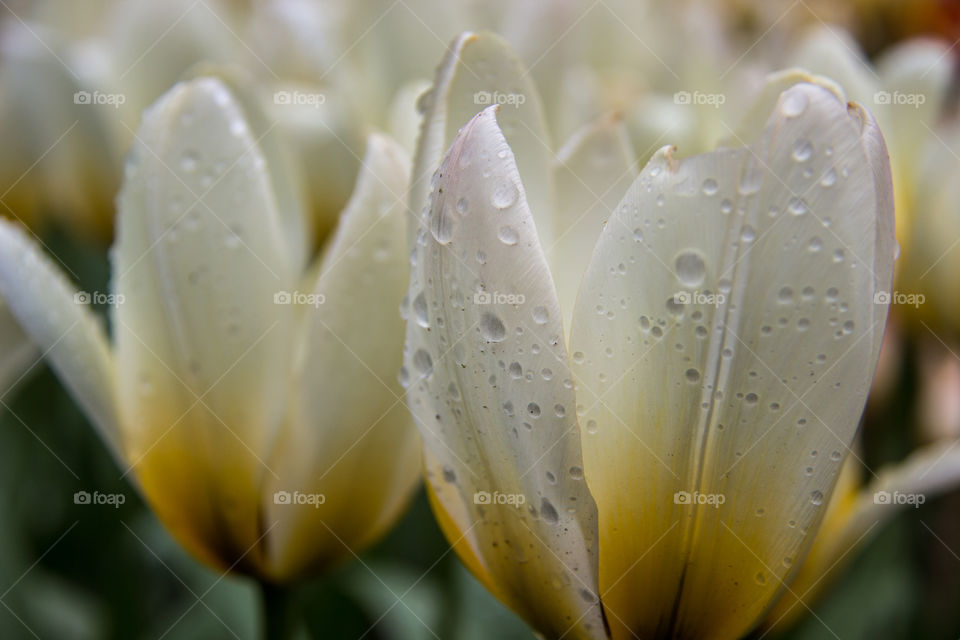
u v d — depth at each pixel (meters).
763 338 0.20
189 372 0.23
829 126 0.19
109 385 0.23
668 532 0.20
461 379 0.20
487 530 0.21
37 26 0.34
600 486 0.20
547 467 0.20
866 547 0.33
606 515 0.21
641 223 0.20
